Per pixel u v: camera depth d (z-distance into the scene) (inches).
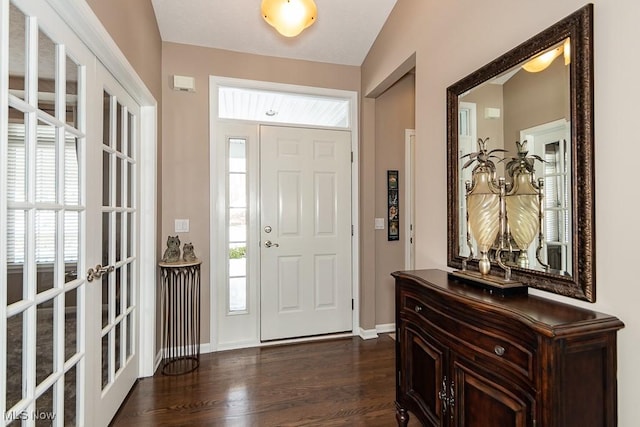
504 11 64.7
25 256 47.8
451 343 59.5
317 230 130.3
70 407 60.4
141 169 99.0
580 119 49.6
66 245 58.6
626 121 44.8
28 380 48.0
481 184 65.1
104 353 74.9
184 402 85.7
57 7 51.9
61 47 54.9
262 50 121.4
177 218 114.3
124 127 85.7
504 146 64.6
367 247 131.3
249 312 123.2
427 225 89.0
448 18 80.7
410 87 138.9
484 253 63.8
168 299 105.6
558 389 41.2
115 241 79.8
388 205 136.5
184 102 115.2
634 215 44.0
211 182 117.6
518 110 61.4
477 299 54.0
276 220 125.6
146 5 93.5
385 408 83.9
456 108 77.0
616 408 44.6
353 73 133.5
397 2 104.3
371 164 131.9
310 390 91.9
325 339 128.7
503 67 64.0
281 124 126.3
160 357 108.6
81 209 62.3
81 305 63.0
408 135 138.6
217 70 118.5
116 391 80.4
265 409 83.0
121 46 73.5
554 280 53.8
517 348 46.7
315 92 129.0
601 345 43.5
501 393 49.3
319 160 130.3
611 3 46.5
